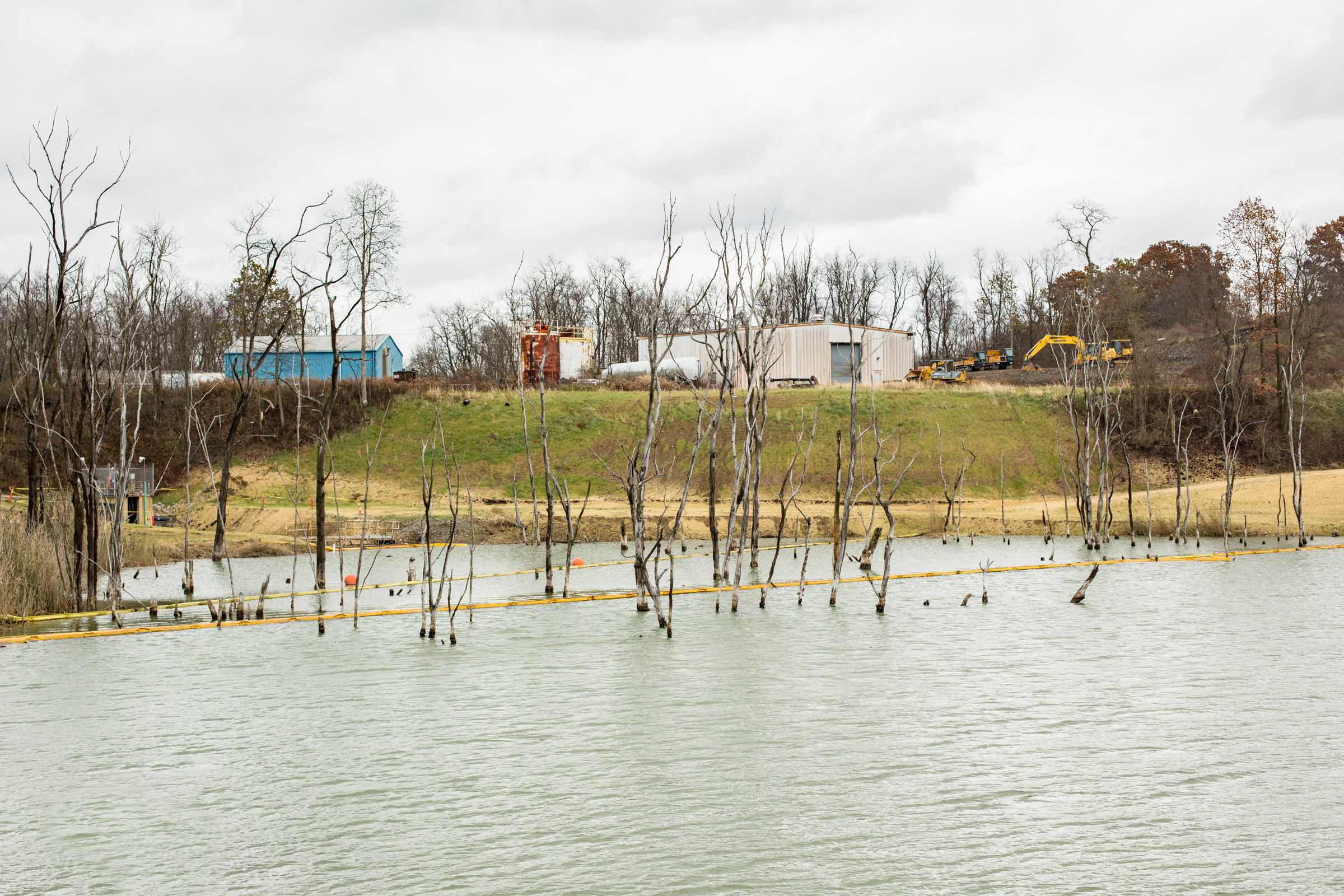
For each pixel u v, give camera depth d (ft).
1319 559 134.00
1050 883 39.60
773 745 55.62
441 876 40.57
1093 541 147.64
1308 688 66.54
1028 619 92.22
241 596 105.70
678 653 78.59
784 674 71.51
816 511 174.40
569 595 108.88
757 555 108.27
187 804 48.01
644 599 96.89
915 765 52.47
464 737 57.52
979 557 142.92
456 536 159.12
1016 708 62.39
